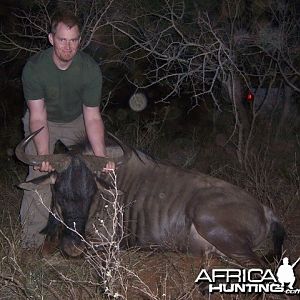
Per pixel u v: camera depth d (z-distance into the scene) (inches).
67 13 99.9
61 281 94.7
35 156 102.1
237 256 102.0
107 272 86.2
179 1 164.4
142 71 184.1
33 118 105.2
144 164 113.1
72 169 101.3
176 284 93.0
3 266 98.3
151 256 108.1
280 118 197.6
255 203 107.7
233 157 170.6
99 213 107.7
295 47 172.4
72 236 98.9
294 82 197.6
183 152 182.9
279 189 141.1
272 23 177.8
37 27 169.3
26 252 107.0
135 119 216.1
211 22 163.0
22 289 91.4
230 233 103.2
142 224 109.6
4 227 116.9
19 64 206.8
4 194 143.9
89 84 105.3
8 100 230.2
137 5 166.6
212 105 232.2
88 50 176.9
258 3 161.3
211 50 155.9
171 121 231.5
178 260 105.6
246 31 169.5
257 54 179.3
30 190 103.0
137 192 111.0
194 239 106.9
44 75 103.0
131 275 93.9
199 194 107.6
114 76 195.3
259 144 181.8
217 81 196.2
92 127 107.7
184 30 164.1
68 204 100.0
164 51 155.9
